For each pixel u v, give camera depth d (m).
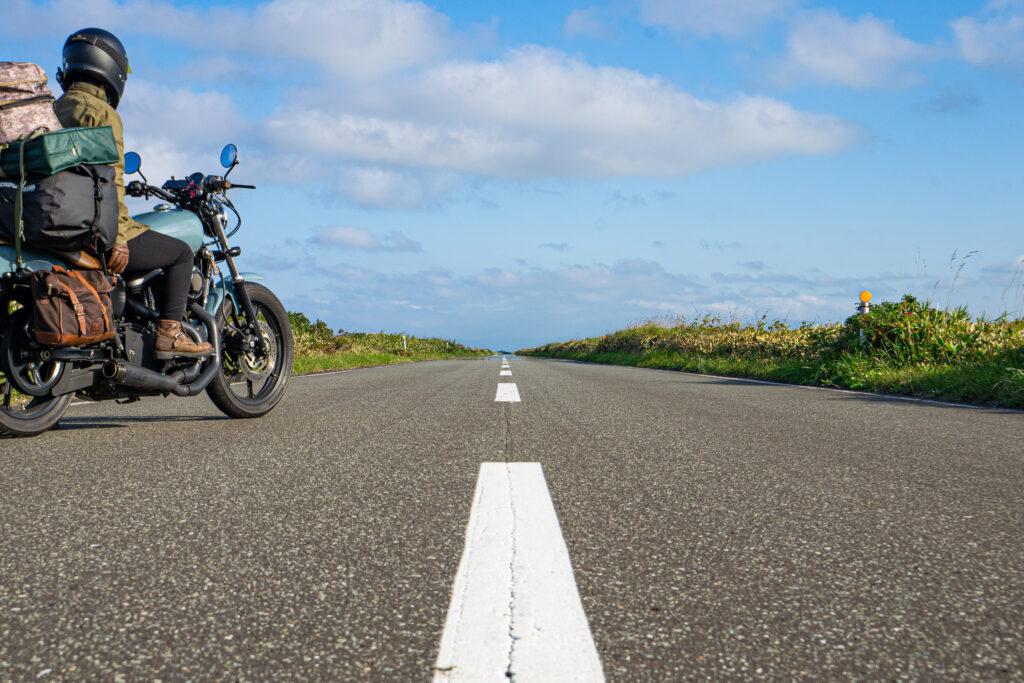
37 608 1.27
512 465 2.63
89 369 3.26
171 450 2.95
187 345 3.50
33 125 2.79
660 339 20.39
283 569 1.48
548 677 1.02
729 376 10.34
